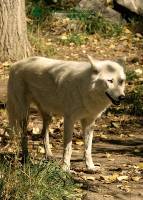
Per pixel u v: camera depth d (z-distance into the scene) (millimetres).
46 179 12516
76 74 14523
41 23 32469
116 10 33625
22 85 15750
